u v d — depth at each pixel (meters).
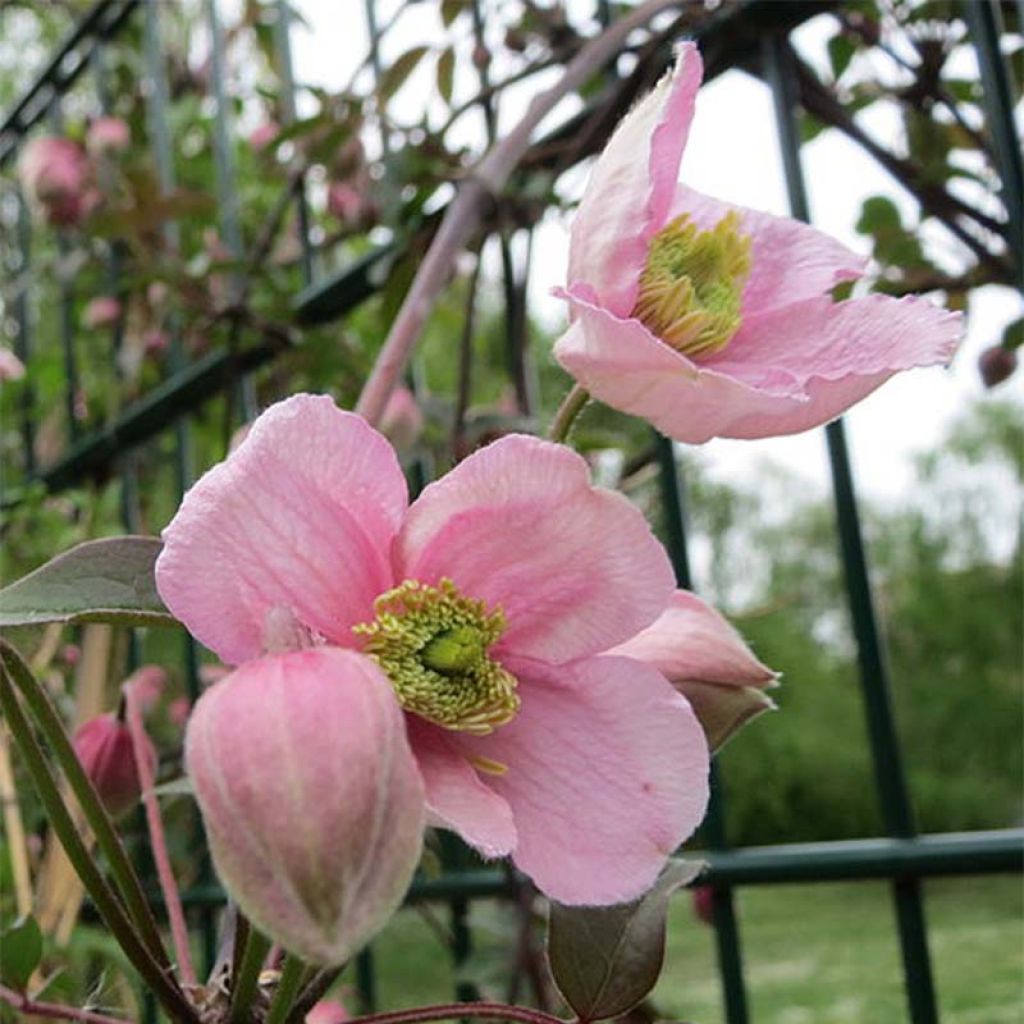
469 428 0.41
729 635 0.17
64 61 0.74
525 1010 0.18
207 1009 0.17
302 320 0.49
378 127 0.44
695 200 0.19
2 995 0.19
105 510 0.61
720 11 0.36
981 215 0.38
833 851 0.31
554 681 0.15
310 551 0.14
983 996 1.11
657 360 0.15
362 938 0.12
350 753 0.12
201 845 0.50
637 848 0.14
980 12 0.29
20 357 0.78
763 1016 1.12
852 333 0.16
